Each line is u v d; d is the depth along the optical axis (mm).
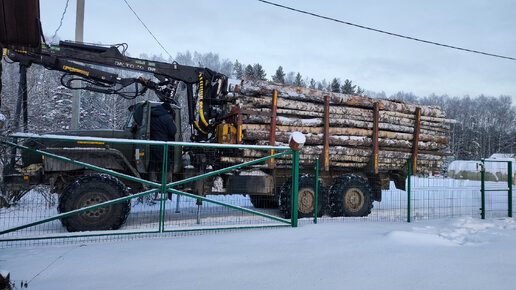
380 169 7789
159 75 6793
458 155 52281
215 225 4941
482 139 54625
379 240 3857
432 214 6980
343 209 6754
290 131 6578
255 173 6410
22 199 5742
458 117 63781
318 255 3242
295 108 6578
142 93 6949
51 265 2949
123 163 5629
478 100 89750
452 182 7852
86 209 4121
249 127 6270
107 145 5516
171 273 2725
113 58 6336
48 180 5344
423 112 7594
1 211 5145
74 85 9391
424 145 7695
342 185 6816
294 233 4281
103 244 3771
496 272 2729
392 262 2988
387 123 7324
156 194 5758
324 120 6773
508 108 70688
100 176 5016
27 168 5168
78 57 6145
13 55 6051
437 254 3270
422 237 3980
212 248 3549
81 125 18641
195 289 2363
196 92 7152
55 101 17422
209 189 6195
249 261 3061
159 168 5980
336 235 4176
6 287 1958
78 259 3129
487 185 6785
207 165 6320
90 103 20953
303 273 2697
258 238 4031
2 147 4898
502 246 3654
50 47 5977
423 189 7516
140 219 6008
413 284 2445
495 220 5930
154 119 6086
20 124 6707
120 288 2391
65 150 5188
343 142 6922
